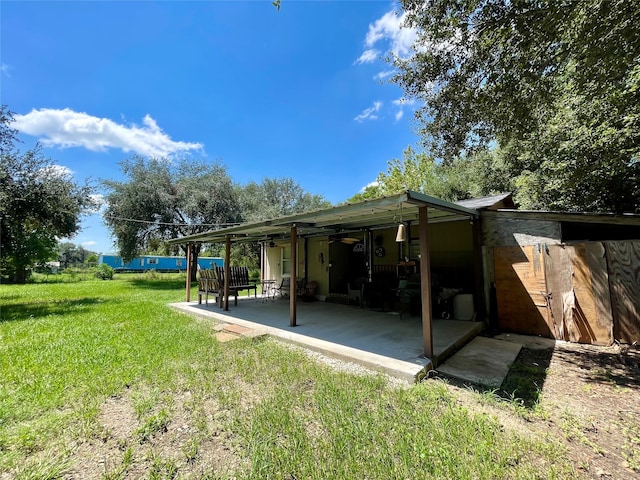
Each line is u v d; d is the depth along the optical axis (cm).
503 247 567
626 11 296
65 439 222
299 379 327
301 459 196
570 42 353
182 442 220
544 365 379
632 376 342
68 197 966
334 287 924
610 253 460
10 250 996
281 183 2538
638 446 212
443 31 406
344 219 566
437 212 511
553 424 241
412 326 550
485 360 393
